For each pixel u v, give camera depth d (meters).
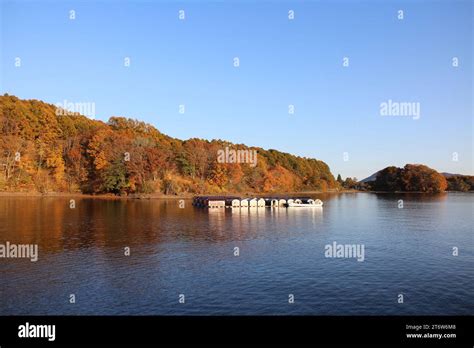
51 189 141.88
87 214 80.06
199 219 76.31
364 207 117.69
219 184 166.62
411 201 152.75
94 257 39.97
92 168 149.88
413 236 56.19
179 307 25.78
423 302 26.97
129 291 28.94
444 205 126.25
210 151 172.25
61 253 41.69
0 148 134.50
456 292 29.08
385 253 43.25
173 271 34.66
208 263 37.78
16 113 150.00
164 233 56.69
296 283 31.14
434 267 36.59
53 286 30.08
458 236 56.38
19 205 96.81
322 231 61.00
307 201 115.62
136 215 80.75
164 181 152.62
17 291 28.86
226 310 25.30
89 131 161.75
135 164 145.25
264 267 36.34
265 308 25.70
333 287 30.12
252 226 66.56
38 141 148.88
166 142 189.62
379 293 28.81
